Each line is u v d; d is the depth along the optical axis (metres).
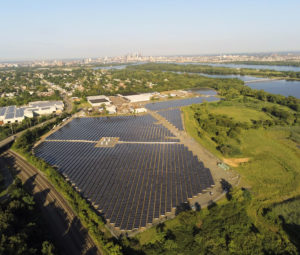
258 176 117.19
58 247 74.75
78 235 80.06
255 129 182.38
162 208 90.19
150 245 74.12
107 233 79.12
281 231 81.38
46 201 98.69
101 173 115.19
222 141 152.62
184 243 73.88
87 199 95.06
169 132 175.75
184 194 99.00
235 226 80.88
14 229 75.12
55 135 173.62
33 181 114.44
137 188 102.69
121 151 141.50
